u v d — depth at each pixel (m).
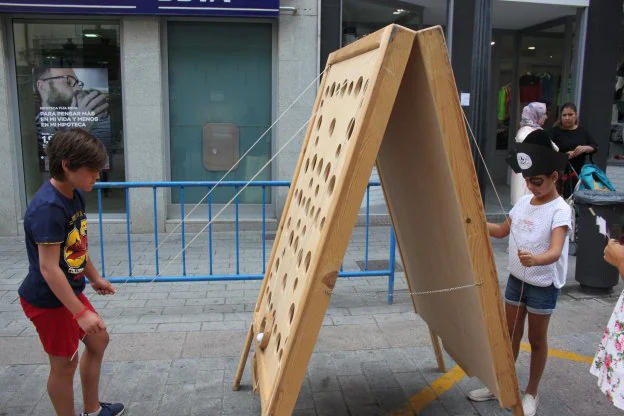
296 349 2.21
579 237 5.26
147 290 5.43
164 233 7.90
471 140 7.91
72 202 2.67
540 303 3.04
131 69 7.54
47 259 2.50
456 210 2.24
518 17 9.52
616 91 9.12
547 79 10.45
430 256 2.88
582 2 8.34
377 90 2.04
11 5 7.09
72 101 7.79
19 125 7.73
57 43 7.65
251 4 7.34
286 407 2.25
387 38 2.02
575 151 6.55
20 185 7.79
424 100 2.16
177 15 7.43
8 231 7.66
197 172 8.16
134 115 7.64
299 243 2.68
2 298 5.14
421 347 4.09
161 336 4.26
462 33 7.84
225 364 3.80
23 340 4.16
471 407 3.29
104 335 2.93
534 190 2.96
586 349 4.06
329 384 3.55
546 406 3.27
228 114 8.07
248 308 4.93
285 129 7.86
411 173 2.66
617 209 4.80
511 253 3.16
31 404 3.26
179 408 3.24
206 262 6.37
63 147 2.51
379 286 5.53
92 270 3.04
